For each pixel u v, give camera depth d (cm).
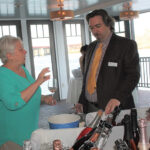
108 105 125
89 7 559
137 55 165
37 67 662
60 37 686
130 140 95
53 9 529
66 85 702
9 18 610
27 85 142
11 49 136
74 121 118
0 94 128
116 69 164
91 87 176
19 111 136
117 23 747
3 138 137
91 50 187
